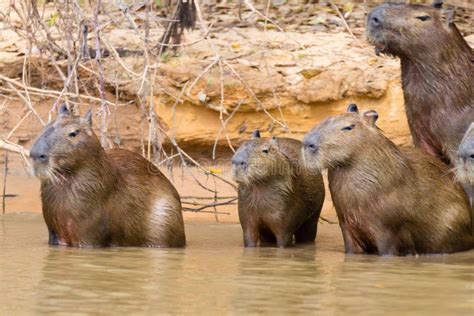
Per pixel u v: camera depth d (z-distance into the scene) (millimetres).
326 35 23984
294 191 16953
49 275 13133
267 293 12008
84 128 15758
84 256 14883
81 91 22203
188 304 11320
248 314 10852
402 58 17000
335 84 22031
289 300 11594
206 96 21906
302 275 13406
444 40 16484
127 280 12820
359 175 15523
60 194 15828
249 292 12055
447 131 16656
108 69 21531
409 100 16969
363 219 15641
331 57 22750
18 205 20031
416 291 12219
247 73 22125
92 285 12438
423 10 16422
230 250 16141
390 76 22016
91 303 11344
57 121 15758
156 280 12836
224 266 14148
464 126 16578
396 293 12078
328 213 20078
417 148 16641
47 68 22594
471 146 14406
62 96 18750
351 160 15516
